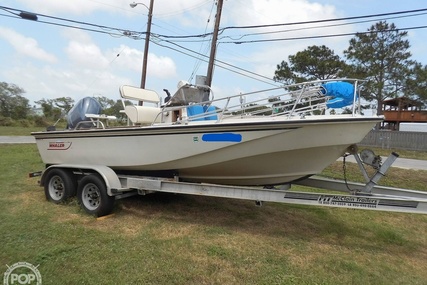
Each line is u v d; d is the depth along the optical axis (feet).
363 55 67.15
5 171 25.29
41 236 11.76
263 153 12.50
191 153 13.39
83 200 15.01
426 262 11.41
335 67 66.49
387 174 28.27
